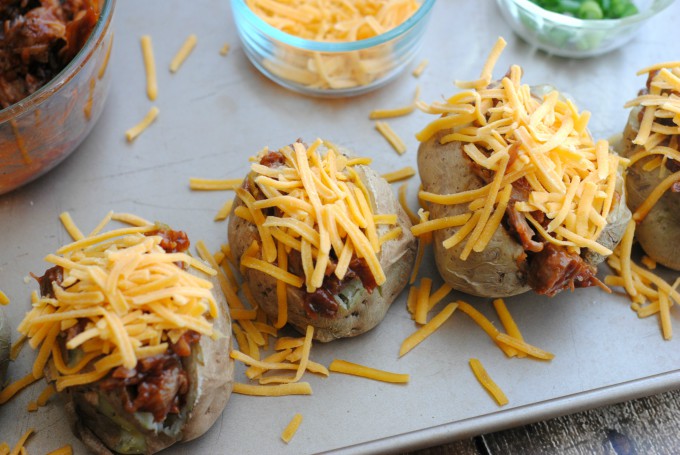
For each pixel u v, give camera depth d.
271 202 0.46
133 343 0.42
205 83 0.58
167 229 0.47
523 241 0.46
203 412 0.45
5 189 0.52
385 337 0.50
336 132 0.57
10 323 0.49
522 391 0.49
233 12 0.58
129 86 0.58
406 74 0.59
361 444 0.47
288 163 0.48
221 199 0.54
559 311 0.51
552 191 0.46
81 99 0.51
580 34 0.59
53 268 0.45
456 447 0.49
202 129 0.57
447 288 0.51
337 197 0.46
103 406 0.43
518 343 0.49
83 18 0.51
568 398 0.48
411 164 0.56
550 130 0.48
